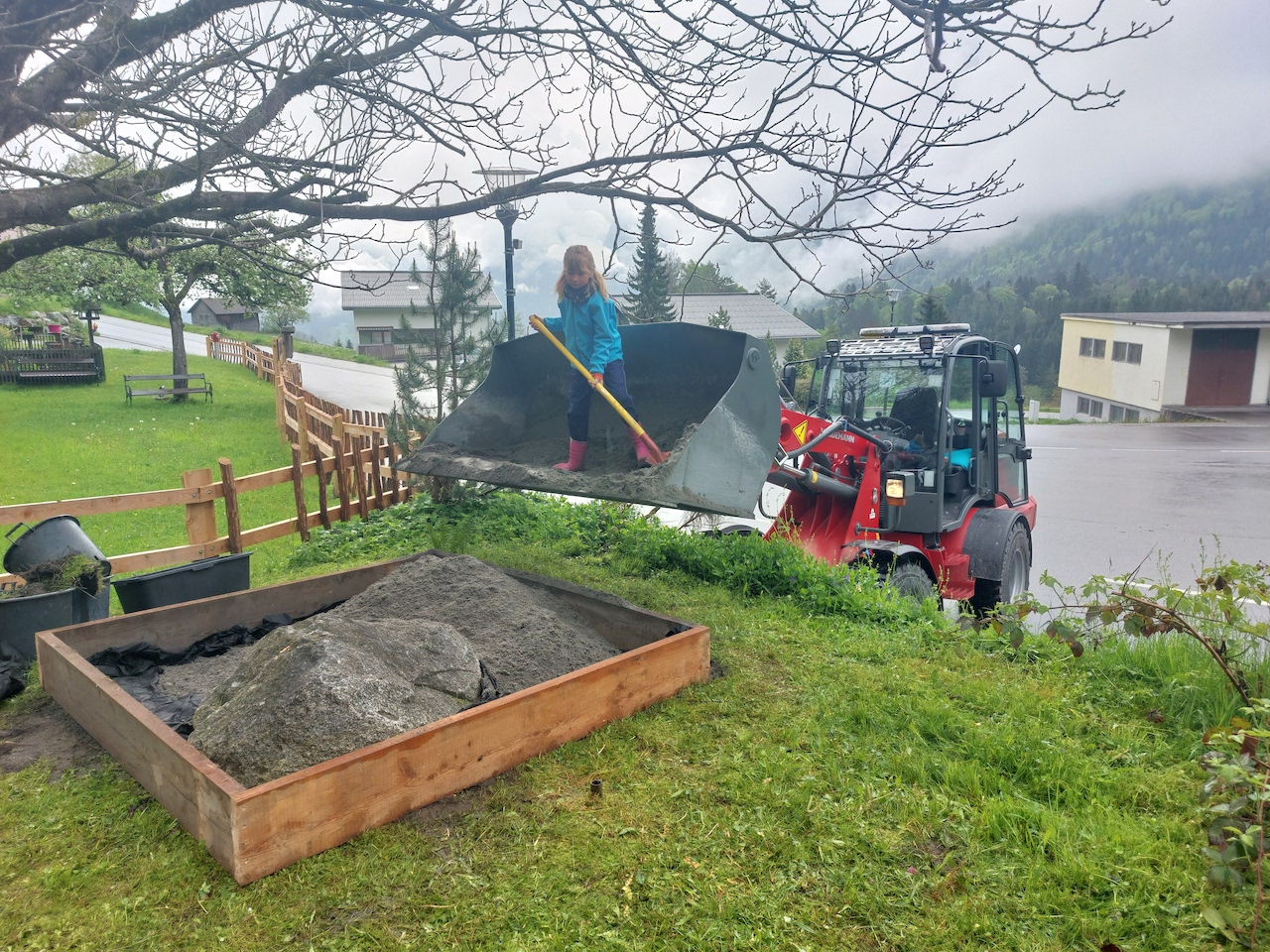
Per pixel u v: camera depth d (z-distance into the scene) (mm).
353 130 3801
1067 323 48438
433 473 5613
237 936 2732
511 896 2930
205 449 16438
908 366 8047
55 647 4492
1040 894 2961
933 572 7508
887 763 3854
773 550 7051
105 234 3684
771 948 2699
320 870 3043
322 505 9078
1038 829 3371
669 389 5895
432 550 6477
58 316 45125
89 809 3482
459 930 2770
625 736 4113
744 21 3465
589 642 4969
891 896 2967
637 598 6504
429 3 3803
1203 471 18812
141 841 3240
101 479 13250
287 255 4086
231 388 27953
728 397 4891
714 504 4621
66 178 3727
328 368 41125
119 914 2836
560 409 6344
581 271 5184
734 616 6078
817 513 7984
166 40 3697
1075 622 4828
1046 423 33375
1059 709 4555
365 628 4188
